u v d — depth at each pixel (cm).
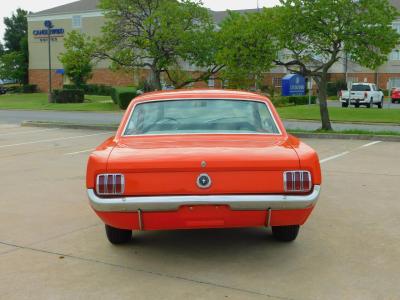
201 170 452
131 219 463
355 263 500
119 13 2139
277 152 469
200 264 502
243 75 1747
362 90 3616
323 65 1783
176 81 2125
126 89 4003
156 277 470
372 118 2555
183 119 559
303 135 1688
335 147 1406
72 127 2155
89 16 5791
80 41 2072
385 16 1636
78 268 496
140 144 511
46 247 561
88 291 441
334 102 4503
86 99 4734
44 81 6306
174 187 453
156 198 450
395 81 5634
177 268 491
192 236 595
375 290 435
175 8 1962
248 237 589
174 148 482
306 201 455
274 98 4053
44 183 930
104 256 529
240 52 1712
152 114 568
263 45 1702
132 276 473
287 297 421
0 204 768
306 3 1653
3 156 1303
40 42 6241
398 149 1353
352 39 1645
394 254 526
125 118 568
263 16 1756
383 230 612
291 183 457
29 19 6253
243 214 457
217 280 460
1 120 2706
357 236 589
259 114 569
